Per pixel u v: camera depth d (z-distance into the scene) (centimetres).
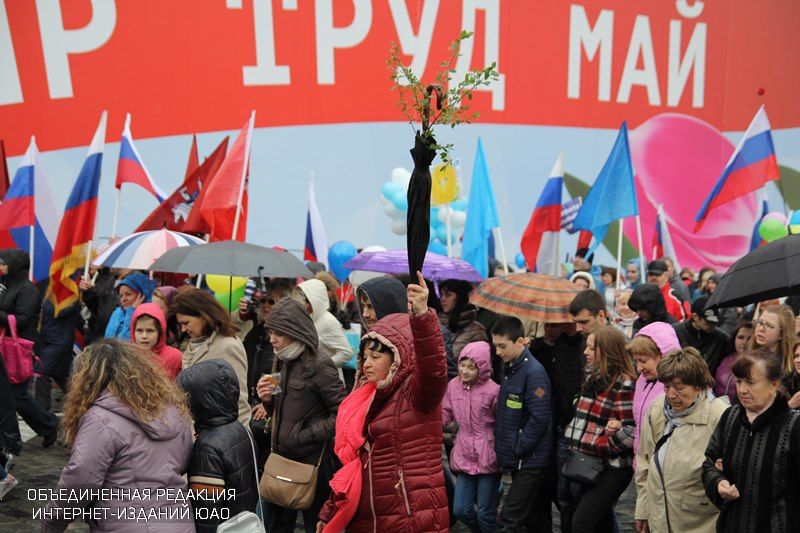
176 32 1582
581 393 588
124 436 372
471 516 635
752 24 2048
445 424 670
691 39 1992
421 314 383
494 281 706
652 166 1961
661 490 492
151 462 378
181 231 997
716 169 2023
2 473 696
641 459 520
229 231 879
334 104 1683
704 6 1998
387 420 405
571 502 629
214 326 602
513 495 608
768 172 1124
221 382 409
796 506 414
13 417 727
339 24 1683
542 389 605
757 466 419
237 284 872
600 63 1902
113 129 1544
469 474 630
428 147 377
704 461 449
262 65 1634
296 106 1658
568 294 673
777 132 2081
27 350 853
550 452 611
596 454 568
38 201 1121
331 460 602
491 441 627
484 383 630
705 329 700
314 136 1670
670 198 1972
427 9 1741
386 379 405
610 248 1878
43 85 1505
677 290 1028
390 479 403
